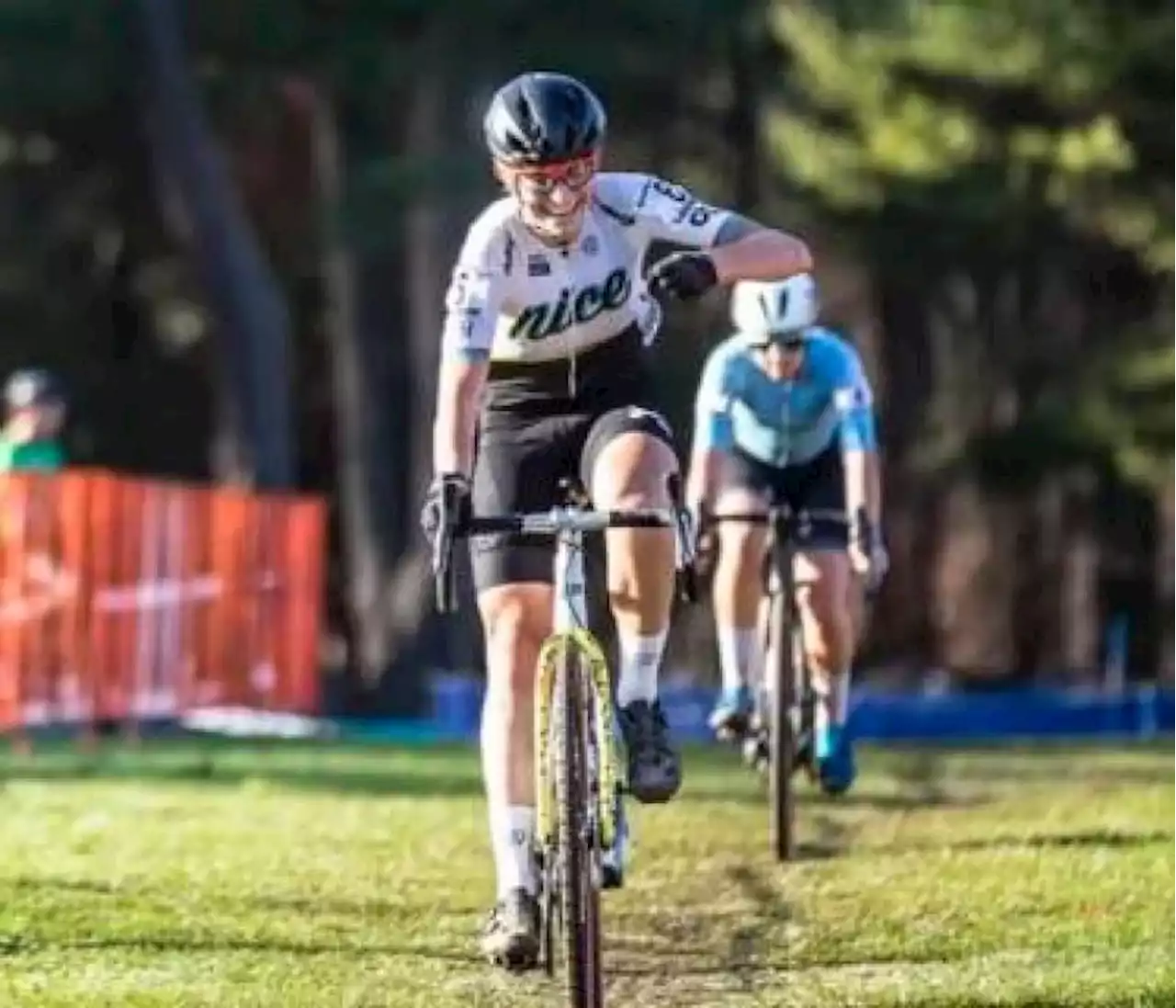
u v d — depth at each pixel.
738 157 107.19
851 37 84.94
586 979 19.53
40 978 23.78
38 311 120.44
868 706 63.84
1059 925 25.97
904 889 28.14
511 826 21.08
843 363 31.06
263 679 57.09
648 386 22.20
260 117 115.25
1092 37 77.81
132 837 32.97
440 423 21.11
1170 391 80.69
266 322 100.81
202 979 23.78
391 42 101.12
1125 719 64.88
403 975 24.06
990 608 107.81
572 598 20.55
